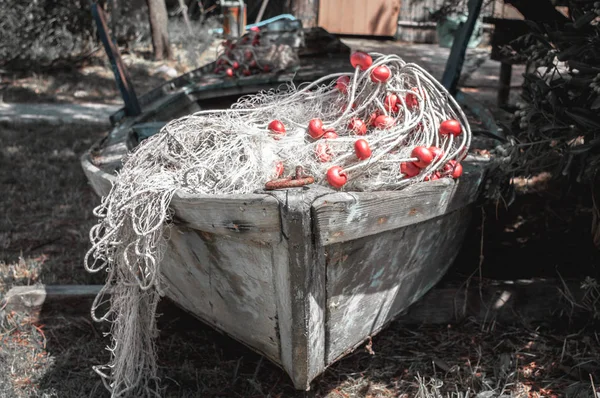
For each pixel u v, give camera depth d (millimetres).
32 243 5078
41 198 6051
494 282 3732
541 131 3432
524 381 3227
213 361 3449
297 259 2426
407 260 3049
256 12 16188
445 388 3180
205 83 6270
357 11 15273
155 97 6180
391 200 2633
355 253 2670
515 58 5391
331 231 2447
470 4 5250
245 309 2936
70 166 7086
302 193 2387
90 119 9547
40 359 3465
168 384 3248
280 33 7176
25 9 12242
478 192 3359
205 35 14188
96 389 3191
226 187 2727
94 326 3795
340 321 2846
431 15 8500
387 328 3658
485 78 10984
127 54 14070
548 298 3711
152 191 2686
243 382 3268
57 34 12688
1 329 3732
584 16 3234
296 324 2600
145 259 2674
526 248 4391
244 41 6770
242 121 3111
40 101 10750
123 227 2775
